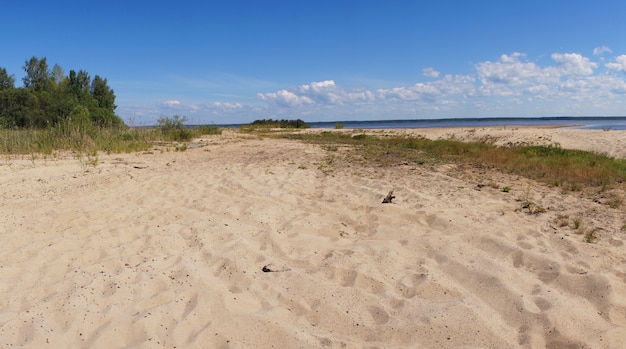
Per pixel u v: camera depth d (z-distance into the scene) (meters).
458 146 13.80
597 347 2.56
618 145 14.42
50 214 5.34
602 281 3.27
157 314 2.96
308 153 12.00
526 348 2.60
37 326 2.81
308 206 5.81
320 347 2.65
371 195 6.32
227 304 3.13
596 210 5.42
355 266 3.75
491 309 3.06
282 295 3.31
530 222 4.91
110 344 2.67
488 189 6.76
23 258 3.97
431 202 5.81
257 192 6.57
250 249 4.17
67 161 10.17
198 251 4.16
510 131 20.25
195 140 17.83
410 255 4.07
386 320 2.96
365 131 25.75
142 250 4.18
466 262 3.80
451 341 2.70
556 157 10.50
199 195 6.43
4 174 8.13
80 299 3.16
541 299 3.09
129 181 7.53
